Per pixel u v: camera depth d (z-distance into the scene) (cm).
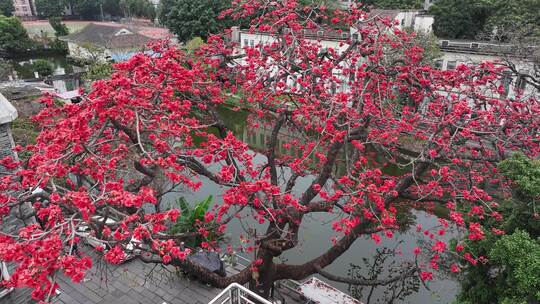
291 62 853
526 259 557
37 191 576
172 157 545
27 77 3700
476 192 708
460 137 816
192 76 679
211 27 3159
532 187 601
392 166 1611
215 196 1477
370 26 988
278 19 950
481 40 2247
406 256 1255
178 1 3347
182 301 920
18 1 7369
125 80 527
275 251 727
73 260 397
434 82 948
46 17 7406
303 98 811
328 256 810
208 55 934
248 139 2044
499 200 920
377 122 913
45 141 587
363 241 1388
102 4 7194
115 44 3700
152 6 6366
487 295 676
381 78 902
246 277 770
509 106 972
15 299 741
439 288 1134
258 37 2445
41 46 4850
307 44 951
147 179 667
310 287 981
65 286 936
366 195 679
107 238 505
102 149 625
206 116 973
